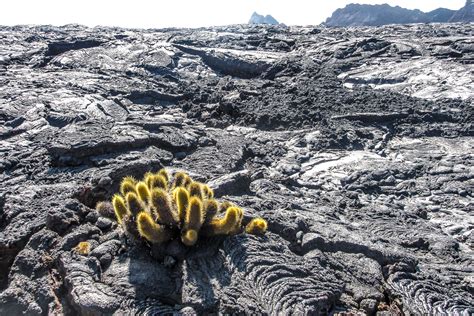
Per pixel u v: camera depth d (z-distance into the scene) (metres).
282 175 2.44
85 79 4.17
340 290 1.35
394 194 2.30
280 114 3.31
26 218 1.72
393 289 1.39
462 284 1.46
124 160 2.23
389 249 1.57
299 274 1.37
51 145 2.26
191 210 1.36
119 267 1.41
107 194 1.85
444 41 5.02
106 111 3.33
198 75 4.82
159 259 1.43
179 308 1.29
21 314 1.40
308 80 4.15
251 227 1.55
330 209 2.00
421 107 3.38
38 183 2.09
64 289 1.40
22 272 1.49
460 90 3.69
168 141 2.52
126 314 1.25
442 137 3.01
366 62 4.72
